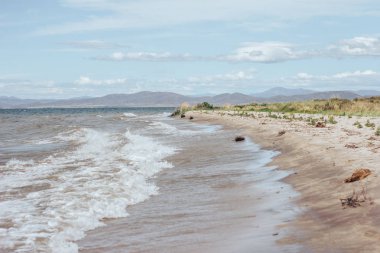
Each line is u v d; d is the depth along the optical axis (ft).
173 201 39.55
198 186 46.21
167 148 81.25
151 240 28.07
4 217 33.53
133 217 34.32
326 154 53.57
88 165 61.26
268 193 40.19
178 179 50.90
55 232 29.89
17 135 133.08
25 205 37.47
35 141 110.42
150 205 38.37
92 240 28.66
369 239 23.49
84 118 278.26
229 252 24.30
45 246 26.94
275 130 94.63
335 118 123.24
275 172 50.96
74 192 42.32
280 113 185.37
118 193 42.01
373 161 44.29
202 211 35.29
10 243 27.40
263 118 147.64
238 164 59.67
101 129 148.77
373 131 77.30
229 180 48.47
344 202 31.37
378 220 26.16
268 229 28.30
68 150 84.84
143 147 83.25
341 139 65.87
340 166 45.01
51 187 45.44
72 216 33.96
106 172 54.08
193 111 279.49
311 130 86.28
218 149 77.97
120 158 67.67
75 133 128.77
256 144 80.48
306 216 30.42
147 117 286.25
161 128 144.97
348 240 23.95
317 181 41.57
